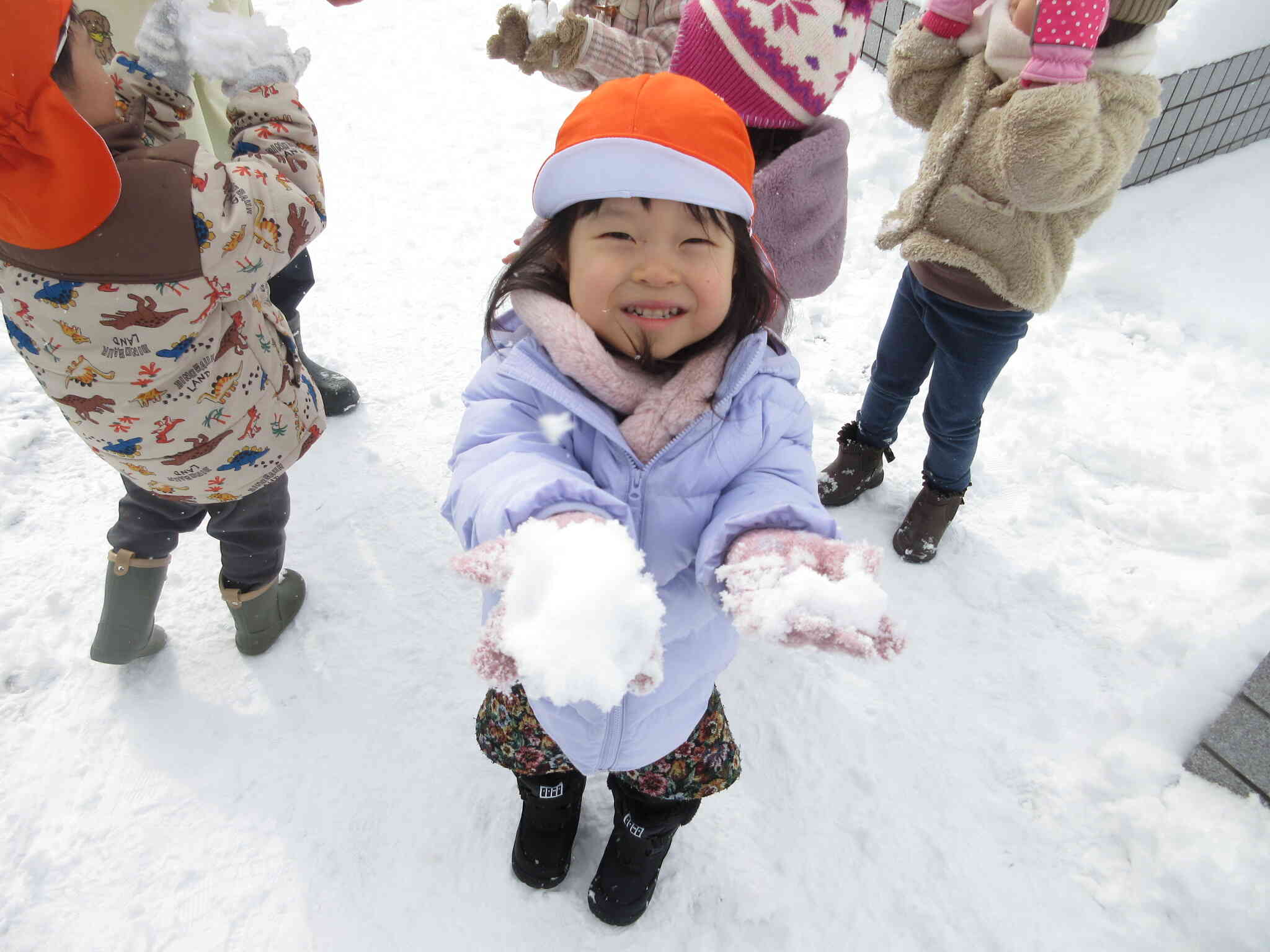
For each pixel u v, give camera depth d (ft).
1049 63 5.37
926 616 7.39
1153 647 7.04
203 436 4.97
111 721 6.29
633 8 6.74
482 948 5.30
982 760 6.30
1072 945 5.35
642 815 4.99
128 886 5.48
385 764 6.15
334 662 6.78
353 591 7.30
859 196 12.42
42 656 6.59
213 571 7.39
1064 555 7.90
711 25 5.52
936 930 5.44
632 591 2.63
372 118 14.44
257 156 4.76
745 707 6.57
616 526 2.93
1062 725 6.51
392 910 5.44
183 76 4.71
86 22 5.09
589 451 3.99
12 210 3.71
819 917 5.50
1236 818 5.52
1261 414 9.07
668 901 5.54
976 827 5.92
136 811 5.82
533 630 2.51
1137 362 9.89
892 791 6.11
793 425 4.09
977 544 8.01
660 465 3.91
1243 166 12.84
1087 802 5.99
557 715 4.30
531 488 3.27
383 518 7.95
